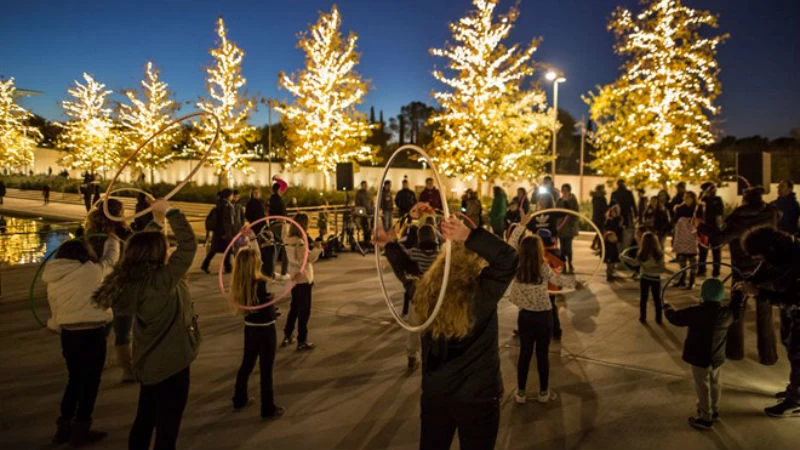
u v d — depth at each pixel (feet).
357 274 40.88
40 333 24.79
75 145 135.44
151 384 11.85
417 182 139.33
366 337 24.72
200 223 72.38
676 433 15.61
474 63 89.30
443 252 10.51
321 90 100.32
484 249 9.69
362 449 14.64
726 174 94.73
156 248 11.92
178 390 12.03
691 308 15.90
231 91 110.01
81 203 110.73
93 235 15.80
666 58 79.30
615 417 16.60
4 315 27.81
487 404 9.80
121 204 17.29
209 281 37.09
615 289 35.68
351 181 53.67
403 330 25.80
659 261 26.84
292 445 14.84
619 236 41.91
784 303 16.08
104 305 11.64
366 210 52.90
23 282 36.01
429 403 10.01
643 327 26.50
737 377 20.02
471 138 89.10
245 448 14.65
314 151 100.22
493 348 9.95
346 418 16.51
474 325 9.73
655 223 38.55
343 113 103.55
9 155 154.61
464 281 9.89
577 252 53.47
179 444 14.83
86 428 14.79
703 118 79.66
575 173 184.14
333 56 99.50
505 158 90.33
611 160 87.51
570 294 34.17
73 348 14.58
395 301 31.86
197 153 119.75
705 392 15.67
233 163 112.16
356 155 106.42
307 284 22.93
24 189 144.25
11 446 14.73
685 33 78.48
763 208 24.06
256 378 19.66
